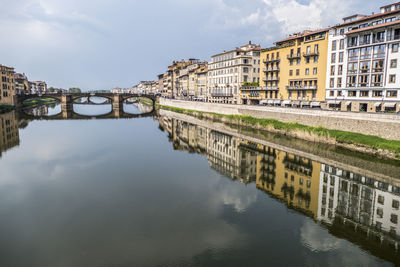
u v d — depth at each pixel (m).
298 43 70.94
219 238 18.92
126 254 17.03
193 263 16.16
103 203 24.86
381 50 51.34
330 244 18.38
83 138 58.62
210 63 113.56
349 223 21.39
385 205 24.59
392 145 36.03
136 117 104.44
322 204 24.84
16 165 37.19
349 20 61.38
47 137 59.38
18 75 188.38
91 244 18.19
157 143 53.94
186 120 91.38
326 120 49.47
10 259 16.44
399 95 48.84
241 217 22.25
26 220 21.44
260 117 68.06
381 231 20.19
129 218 21.86
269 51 81.12
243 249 17.64
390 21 50.62
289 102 72.69
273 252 17.36
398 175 30.89
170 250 17.50
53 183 30.14
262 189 28.70
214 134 62.56
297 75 71.38
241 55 92.25
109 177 32.34
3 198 25.92
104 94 146.00
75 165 37.41
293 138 52.00
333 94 61.59
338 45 59.75
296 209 23.88
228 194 27.23
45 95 135.62
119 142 54.53
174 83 172.62
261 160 39.88
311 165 36.22
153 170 35.38
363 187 28.64
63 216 22.17
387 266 16.02
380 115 40.50
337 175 32.16
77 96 141.88
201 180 31.58
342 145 42.97
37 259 16.44
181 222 21.33
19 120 88.94
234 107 79.19
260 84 85.06
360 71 55.28
